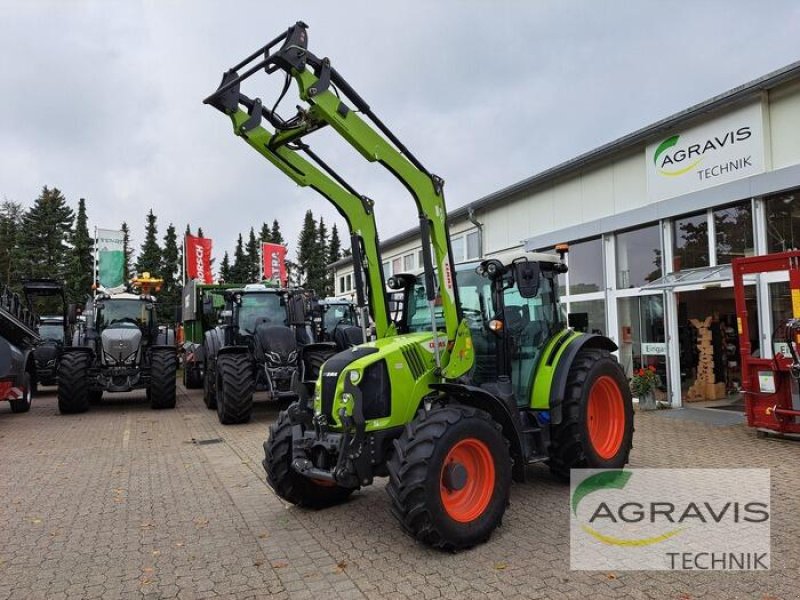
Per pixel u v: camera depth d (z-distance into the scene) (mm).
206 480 6418
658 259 10758
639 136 10633
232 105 4930
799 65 8102
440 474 3965
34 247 43125
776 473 5855
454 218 16875
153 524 4961
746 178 9031
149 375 12930
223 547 4387
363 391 4383
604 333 11930
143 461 7449
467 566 3857
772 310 8828
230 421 10164
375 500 5449
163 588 3709
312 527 4766
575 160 12055
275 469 5043
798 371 6949
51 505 5566
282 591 3609
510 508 4992
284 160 5062
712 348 11203
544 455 5410
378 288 5352
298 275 56062
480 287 5543
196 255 22781
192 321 17188
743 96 8984
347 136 4402
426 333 5109
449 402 4562
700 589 3451
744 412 9570
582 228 12219
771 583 3506
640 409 10156
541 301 5828
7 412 12602
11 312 11211
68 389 11773
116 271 20219
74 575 3938
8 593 3682
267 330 10656
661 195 10461
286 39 4273
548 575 3686
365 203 5355
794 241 8617
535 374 5547
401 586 3600
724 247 9594
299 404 4898
